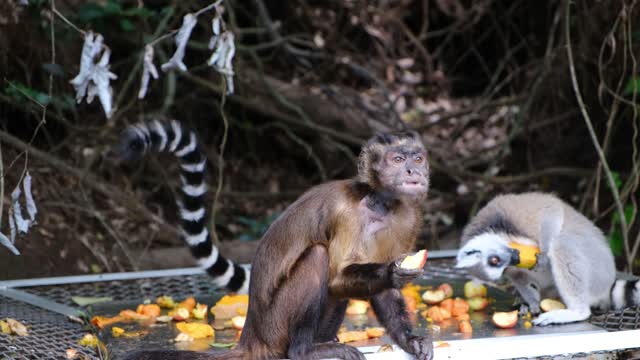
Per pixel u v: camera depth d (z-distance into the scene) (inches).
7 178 497.0
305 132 642.2
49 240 475.2
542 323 331.6
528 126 599.2
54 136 571.8
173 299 385.4
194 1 538.9
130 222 531.5
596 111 526.9
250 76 636.7
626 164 512.1
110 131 575.5
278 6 734.5
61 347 304.5
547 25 638.5
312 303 261.3
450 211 608.7
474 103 721.6
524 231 350.0
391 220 271.9
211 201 602.5
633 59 440.5
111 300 385.4
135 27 567.5
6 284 397.4
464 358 263.6
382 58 774.5
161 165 561.6
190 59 610.2
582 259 335.0
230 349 285.6
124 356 273.3
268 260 268.4
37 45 534.6
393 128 654.5
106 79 286.2
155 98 610.5
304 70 722.8
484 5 687.7
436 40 799.7
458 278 417.7
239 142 657.0
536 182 599.8
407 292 375.2
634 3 441.1
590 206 524.1
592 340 273.7
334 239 263.7
